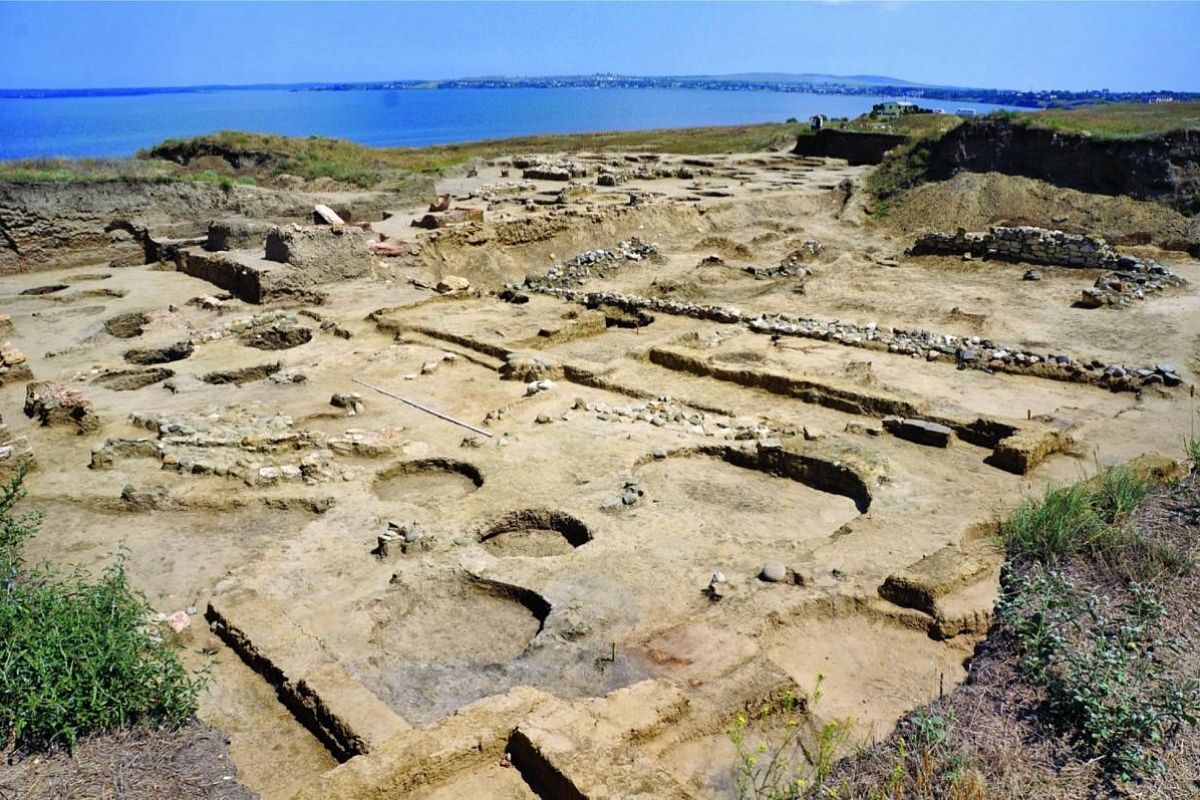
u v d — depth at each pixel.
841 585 7.17
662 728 5.41
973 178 28.14
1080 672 5.16
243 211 24.22
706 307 16.81
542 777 4.93
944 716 5.17
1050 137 28.86
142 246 22.45
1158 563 6.64
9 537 7.39
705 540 8.25
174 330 15.98
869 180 32.09
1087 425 11.14
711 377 13.26
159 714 5.41
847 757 5.00
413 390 12.84
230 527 8.77
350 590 7.47
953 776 4.52
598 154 45.00
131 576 7.80
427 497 9.55
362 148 39.81
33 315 16.78
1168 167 25.84
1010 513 8.23
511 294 18.55
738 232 26.97
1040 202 26.80
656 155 44.00
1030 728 4.97
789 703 5.75
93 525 8.78
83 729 5.07
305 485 9.46
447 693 6.04
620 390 12.72
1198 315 16.38
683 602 7.12
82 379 13.19
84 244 21.78
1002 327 15.97
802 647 6.59
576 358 14.31
